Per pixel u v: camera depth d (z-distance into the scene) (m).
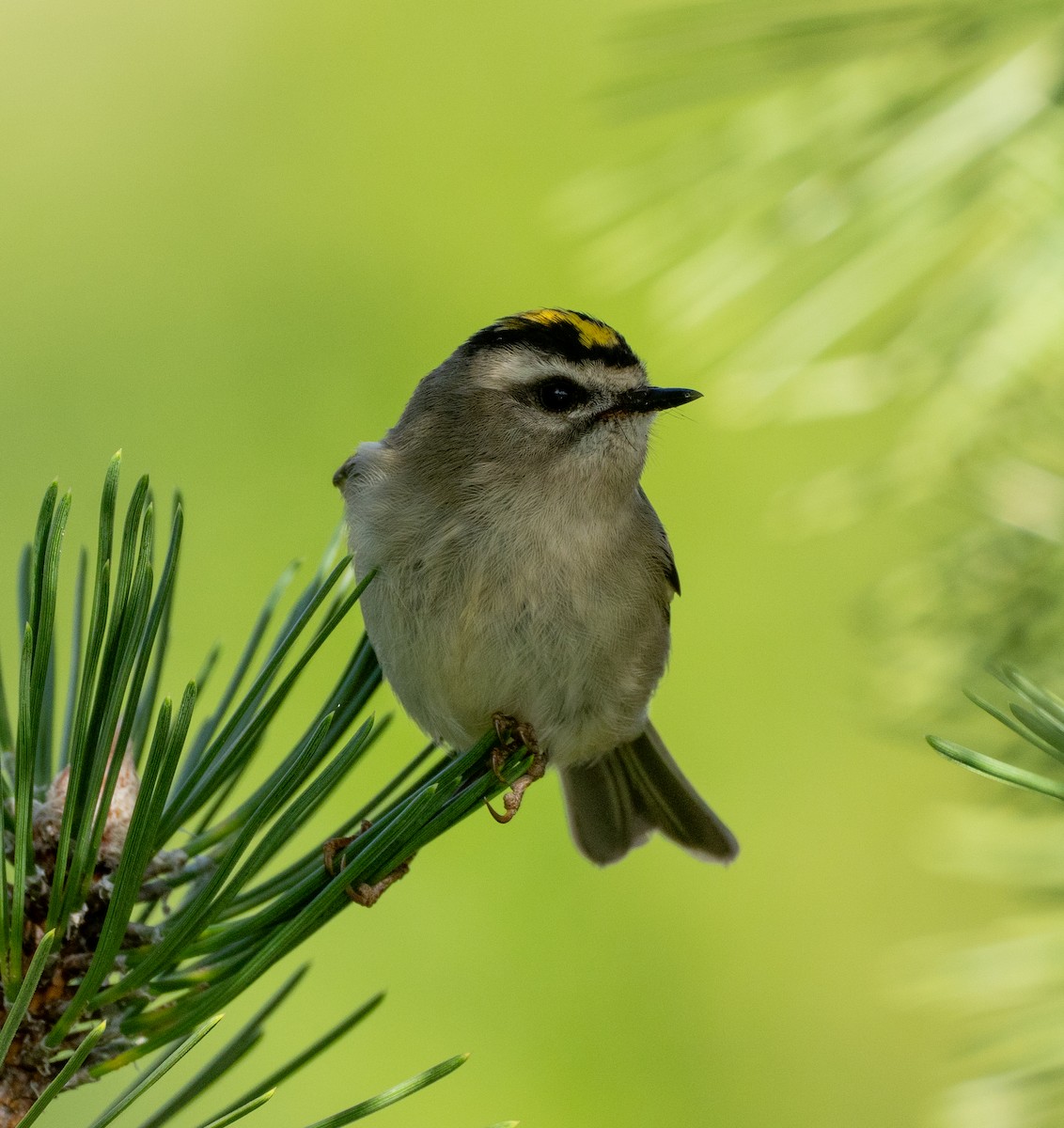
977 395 6.07
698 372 10.43
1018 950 5.61
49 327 11.23
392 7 11.77
